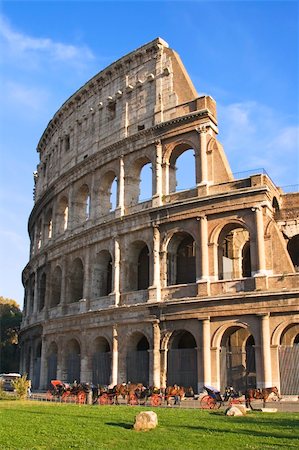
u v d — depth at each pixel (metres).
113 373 64.62
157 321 61.62
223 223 60.12
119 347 65.38
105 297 69.12
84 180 80.50
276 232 57.28
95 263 73.44
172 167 68.56
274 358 53.41
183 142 66.31
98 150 77.00
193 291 60.25
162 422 34.62
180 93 69.12
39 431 31.12
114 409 44.25
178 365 59.62
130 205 70.94
